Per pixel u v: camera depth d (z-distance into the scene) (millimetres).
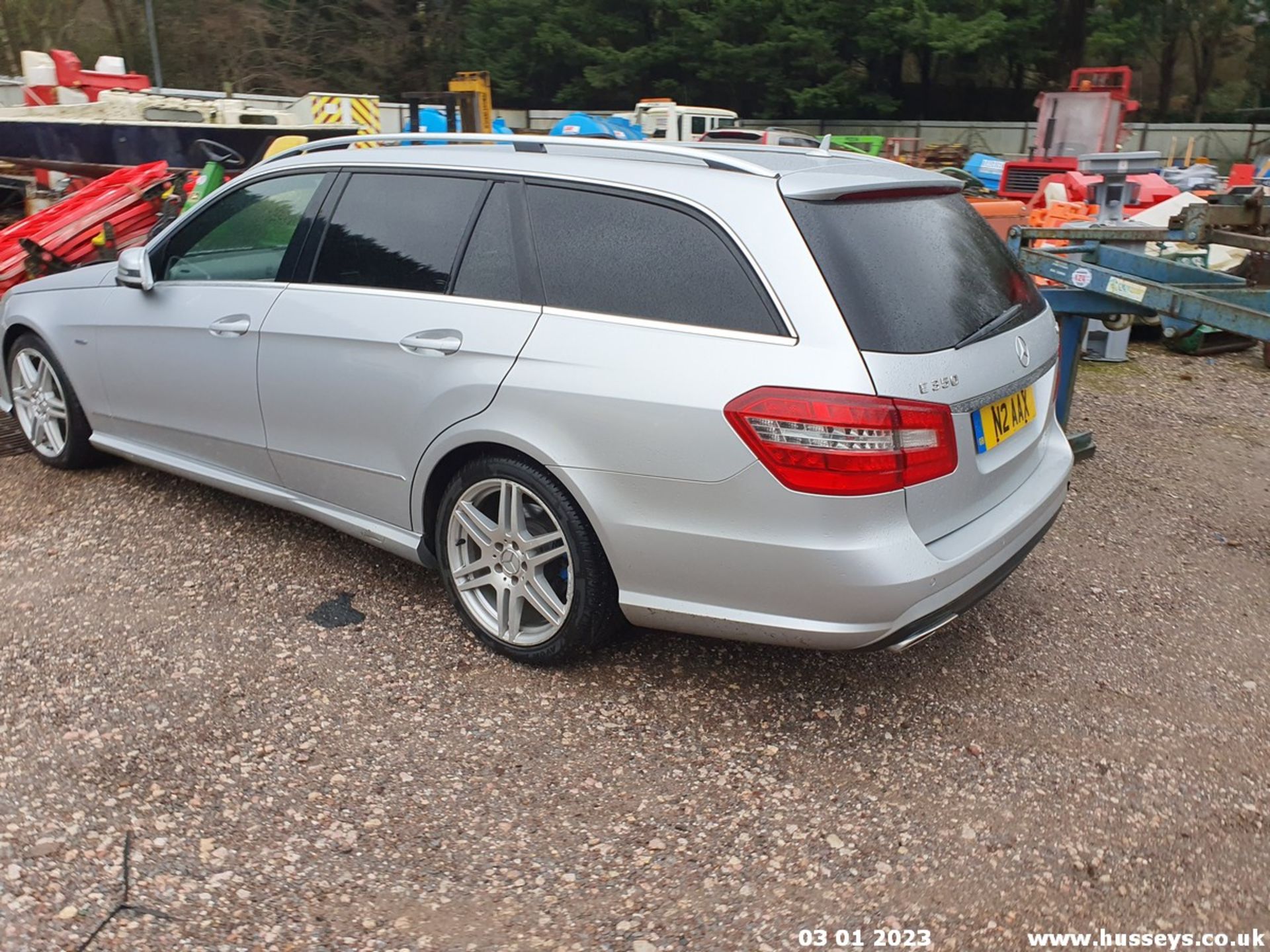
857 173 3156
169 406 4270
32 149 10930
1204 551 4695
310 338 3652
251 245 3979
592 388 2980
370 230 3629
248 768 2885
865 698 3342
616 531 3012
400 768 2910
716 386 2807
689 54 35312
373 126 11758
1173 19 36875
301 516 4434
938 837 2713
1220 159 31766
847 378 2689
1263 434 6633
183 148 10328
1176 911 2484
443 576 3545
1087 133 18219
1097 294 5141
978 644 3732
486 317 3248
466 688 3314
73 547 4203
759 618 2922
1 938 2262
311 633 3609
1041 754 3084
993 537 3051
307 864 2537
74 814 2666
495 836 2664
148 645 3480
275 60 35438
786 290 2795
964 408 2914
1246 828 2781
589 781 2887
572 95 37438
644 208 3078
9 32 28438
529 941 2328
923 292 2967
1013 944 2369
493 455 3281
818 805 2826
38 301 4801
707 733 3123
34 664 3344
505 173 3359
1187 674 3590
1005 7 33500
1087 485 5512
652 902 2459
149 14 30641
